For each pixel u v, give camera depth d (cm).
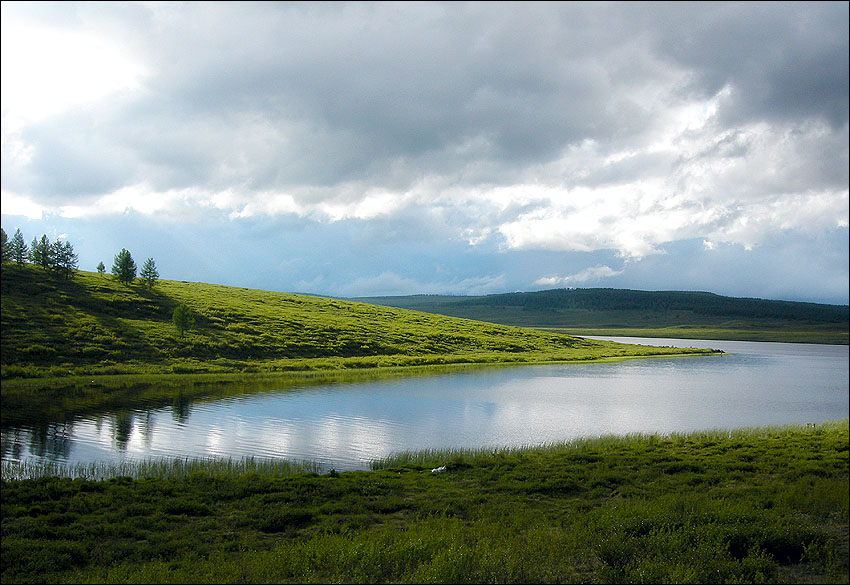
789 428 3756
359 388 5712
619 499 2025
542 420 4206
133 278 11419
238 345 7862
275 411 4241
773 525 1433
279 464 2553
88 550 1462
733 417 4741
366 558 1265
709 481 2284
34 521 1661
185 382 5741
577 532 1463
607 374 7981
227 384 5722
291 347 8394
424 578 1133
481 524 1605
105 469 2444
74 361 6203
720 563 1200
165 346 7269
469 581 1140
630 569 1189
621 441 3198
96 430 3356
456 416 4259
